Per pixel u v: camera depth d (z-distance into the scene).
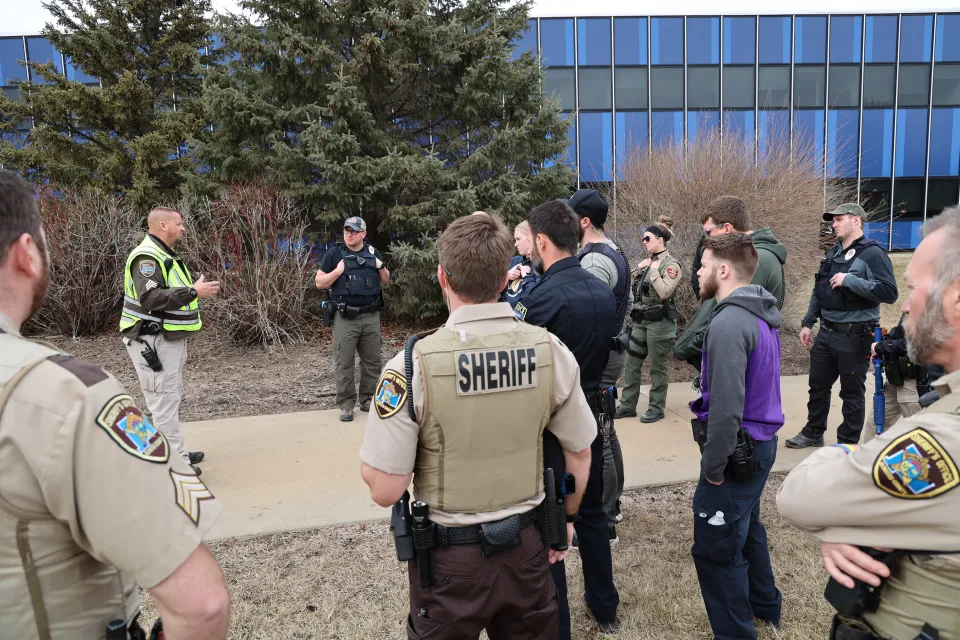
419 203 8.27
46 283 1.08
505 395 1.58
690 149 9.37
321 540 3.29
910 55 16.05
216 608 0.99
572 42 15.76
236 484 3.98
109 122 11.17
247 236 8.17
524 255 3.74
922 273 1.06
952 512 0.96
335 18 8.51
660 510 3.62
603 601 2.55
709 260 2.35
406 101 9.20
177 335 3.89
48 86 10.95
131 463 0.95
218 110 8.14
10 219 1.00
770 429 2.24
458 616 1.59
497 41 8.34
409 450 1.58
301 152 8.16
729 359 2.10
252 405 5.89
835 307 4.16
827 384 4.31
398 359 1.60
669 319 5.08
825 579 2.90
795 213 8.62
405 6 8.20
